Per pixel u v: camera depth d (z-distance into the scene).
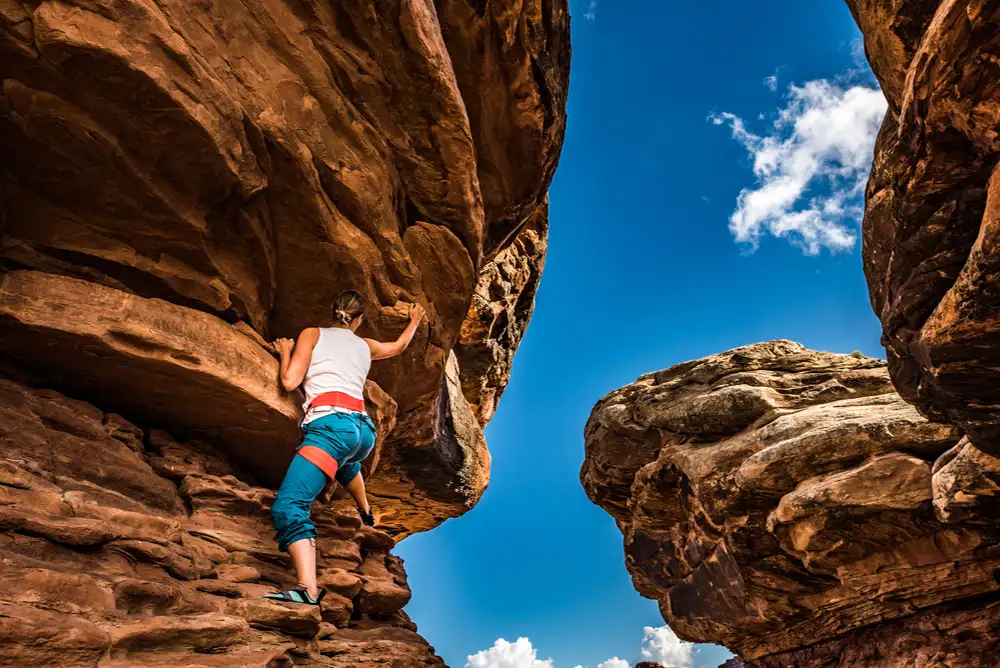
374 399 6.23
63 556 3.39
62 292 4.12
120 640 3.16
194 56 4.02
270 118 4.69
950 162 5.41
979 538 10.91
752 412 15.40
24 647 2.75
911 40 6.34
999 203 5.09
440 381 7.55
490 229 8.24
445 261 6.71
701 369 17.17
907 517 11.51
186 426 5.13
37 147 3.91
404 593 6.45
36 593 2.97
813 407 14.68
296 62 4.92
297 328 6.00
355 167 5.49
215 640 3.65
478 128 7.21
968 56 4.53
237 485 5.07
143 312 4.36
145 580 3.67
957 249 6.07
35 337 4.05
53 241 4.32
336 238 5.52
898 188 6.03
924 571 11.88
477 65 6.77
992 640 11.60
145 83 3.76
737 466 14.26
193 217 4.52
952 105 4.84
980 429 7.91
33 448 3.89
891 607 12.70
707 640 16.80
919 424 12.10
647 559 17.95
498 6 6.45
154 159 4.14
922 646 12.43
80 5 3.52
